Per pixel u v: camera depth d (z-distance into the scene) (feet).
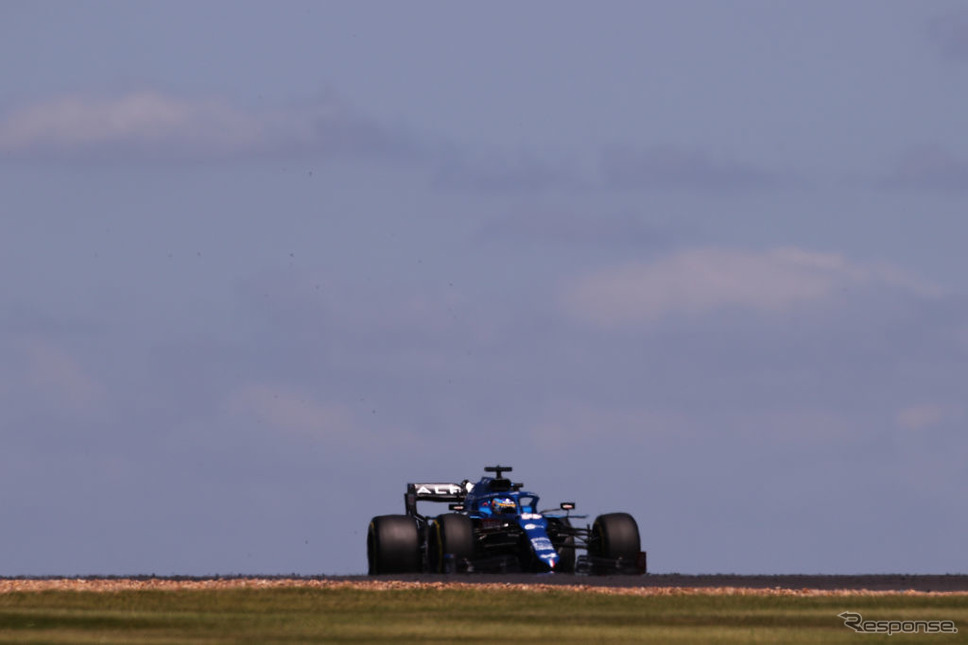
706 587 276.62
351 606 239.30
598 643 192.75
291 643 193.67
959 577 313.32
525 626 210.79
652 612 229.04
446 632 204.44
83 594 255.70
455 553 331.57
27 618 221.05
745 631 205.77
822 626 212.02
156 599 248.32
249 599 249.14
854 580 302.86
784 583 292.61
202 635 202.28
